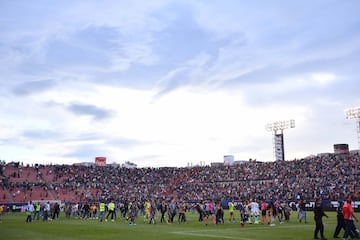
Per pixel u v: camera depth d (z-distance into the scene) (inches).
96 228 1280.8
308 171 3440.0
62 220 1779.0
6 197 3316.9
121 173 4340.6
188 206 2706.7
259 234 1025.5
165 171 4480.8
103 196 3609.7
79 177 4033.0
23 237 1003.9
